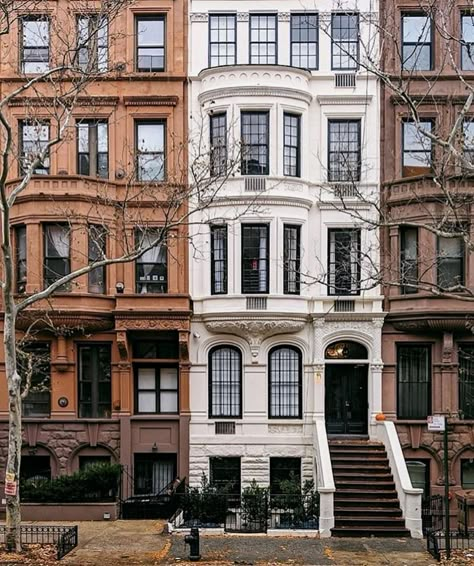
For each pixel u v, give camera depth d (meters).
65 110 20.64
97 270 26.45
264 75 25.84
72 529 19.31
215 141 26.12
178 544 19.56
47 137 26.25
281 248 25.84
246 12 26.81
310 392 26.31
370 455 24.47
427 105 26.47
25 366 25.30
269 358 26.56
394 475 22.91
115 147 26.67
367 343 26.30
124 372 26.14
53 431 26.00
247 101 25.80
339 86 26.61
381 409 26.11
